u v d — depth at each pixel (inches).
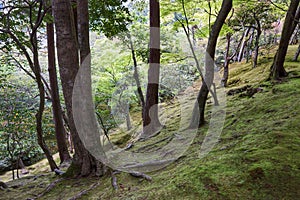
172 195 71.4
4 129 229.3
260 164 75.8
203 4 209.3
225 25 220.1
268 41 389.7
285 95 167.2
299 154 78.9
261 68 279.7
